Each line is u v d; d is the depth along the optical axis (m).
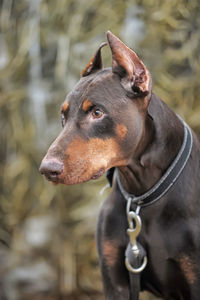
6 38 6.93
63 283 6.55
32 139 6.77
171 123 3.61
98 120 3.35
